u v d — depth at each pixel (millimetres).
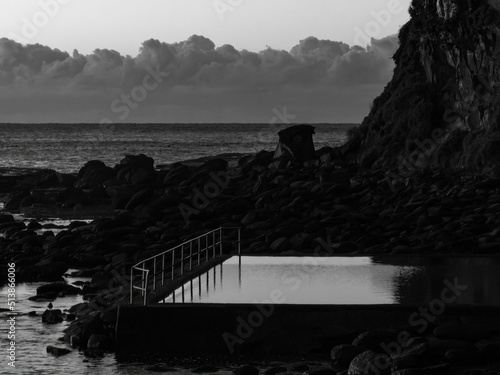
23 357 18531
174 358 17906
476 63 51250
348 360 17016
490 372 15695
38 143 167750
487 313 18000
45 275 30516
